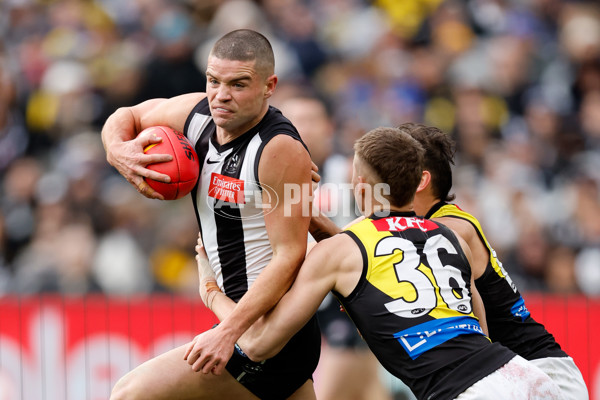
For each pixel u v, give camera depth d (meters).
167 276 29.06
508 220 30.88
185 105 13.71
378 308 12.28
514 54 38.38
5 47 38.03
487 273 14.09
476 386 11.88
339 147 25.39
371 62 37.34
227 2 37.94
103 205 31.12
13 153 34.84
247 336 12.89
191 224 29.67
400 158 12.70
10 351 22.50
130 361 22.16
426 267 12.54
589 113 36.38
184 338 22.06
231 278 13.47
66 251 29.67
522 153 34.12
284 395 14.08
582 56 38.59
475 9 40.31
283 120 12.93
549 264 29.86
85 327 22.33
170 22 36.66
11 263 31.28
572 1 40.78
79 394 22.30
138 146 12.83
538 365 14.24
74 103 35.22
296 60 37.12
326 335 20.70
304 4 40.09
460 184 32.09
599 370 21.19
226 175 12.89
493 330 14.48
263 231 13.06
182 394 13.48
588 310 21.30
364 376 20.78
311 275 12.44
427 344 12.13
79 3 39.44
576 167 34.34
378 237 12.59
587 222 31.27
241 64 12.12
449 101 36.50
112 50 36.72
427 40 39.22
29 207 32.31
